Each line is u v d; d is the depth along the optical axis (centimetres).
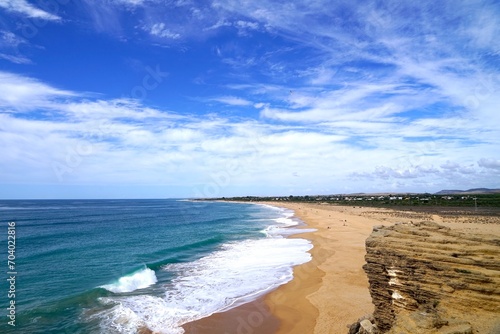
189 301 1841
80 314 1628
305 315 1631
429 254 1090
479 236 1134
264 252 3172
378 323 1178
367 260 1231
